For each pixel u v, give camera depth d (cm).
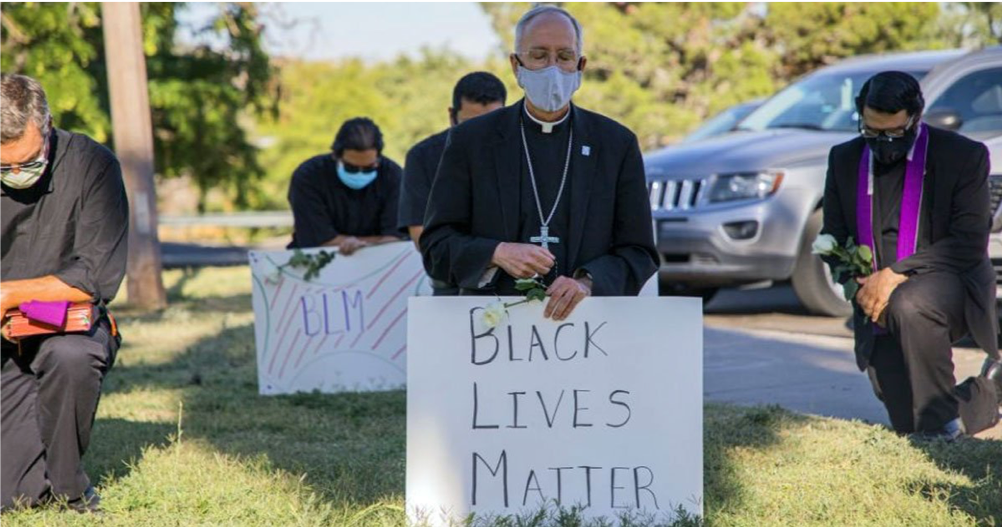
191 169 3666
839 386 1009
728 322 1437
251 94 3225
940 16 3756
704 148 1482
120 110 1816
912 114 752
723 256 1396
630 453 568
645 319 568
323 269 1030
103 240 612
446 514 563
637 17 3631
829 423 827
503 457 565
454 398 564
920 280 758
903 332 755
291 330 1027
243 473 693
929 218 770
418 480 564
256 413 928
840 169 794
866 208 780
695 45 3700
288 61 3150
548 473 566
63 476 616
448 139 580
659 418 568
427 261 584
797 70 3878
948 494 623
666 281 1495
